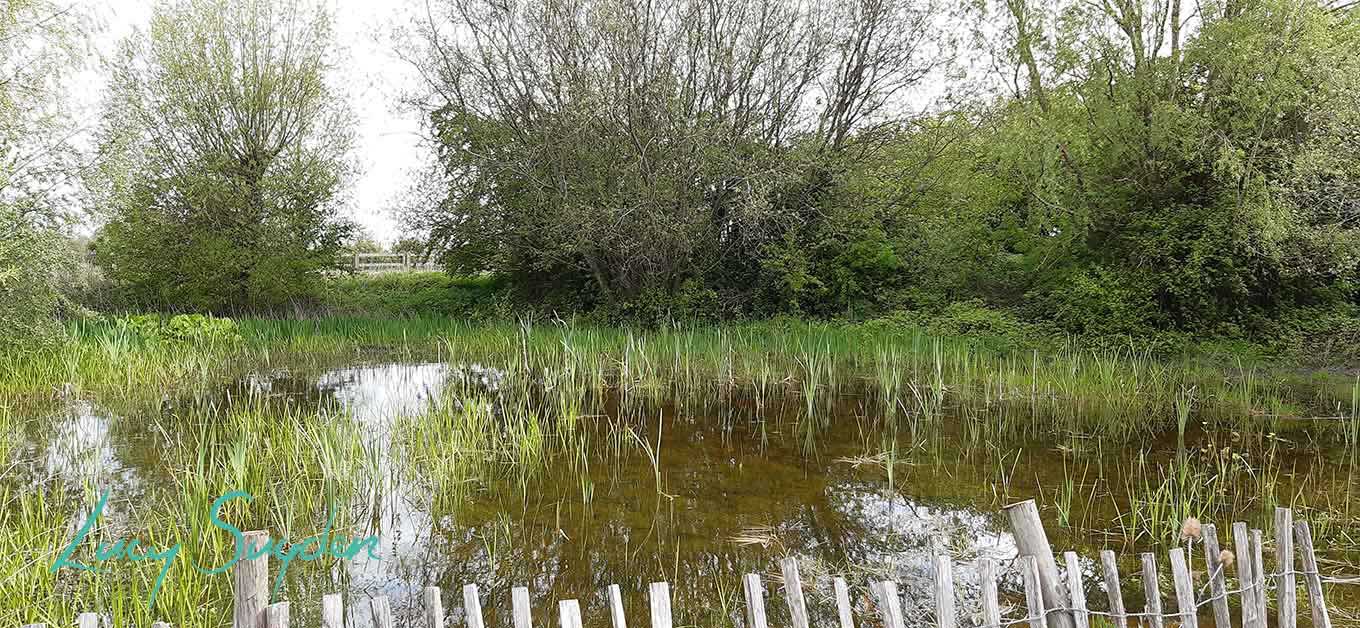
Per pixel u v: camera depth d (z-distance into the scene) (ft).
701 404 29.76
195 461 20.77
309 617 12.51
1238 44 35.42
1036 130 43.42
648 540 15.99
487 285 76.07
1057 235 46.75
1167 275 39.37
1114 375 32.40
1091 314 41.52
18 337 31.58
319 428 22.20
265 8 69.36
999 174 47.57
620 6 47.75
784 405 29.71
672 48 50.44
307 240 67.82
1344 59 32.68
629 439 24.27
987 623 8.55
